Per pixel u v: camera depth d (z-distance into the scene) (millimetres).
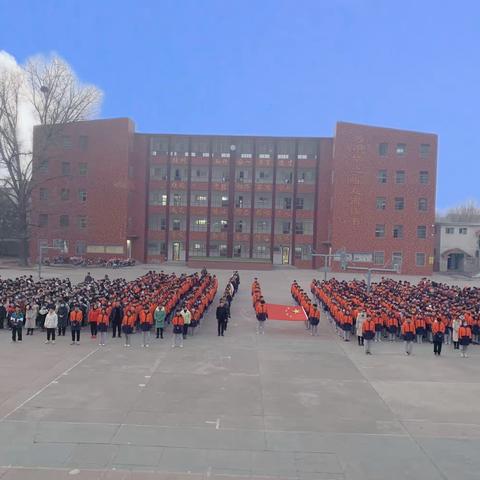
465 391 16891
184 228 73750
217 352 21969
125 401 15195
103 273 57406
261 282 51219
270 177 73688
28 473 10516
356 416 14320
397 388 17125
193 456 11469
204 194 74188
